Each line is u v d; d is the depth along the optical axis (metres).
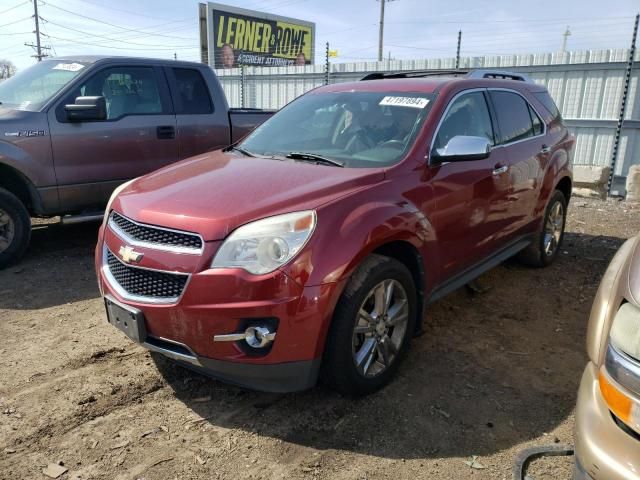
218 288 2.64
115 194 3.48
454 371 3.50
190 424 2.92
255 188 3.04
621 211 8.61
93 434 2.82
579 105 10.94
